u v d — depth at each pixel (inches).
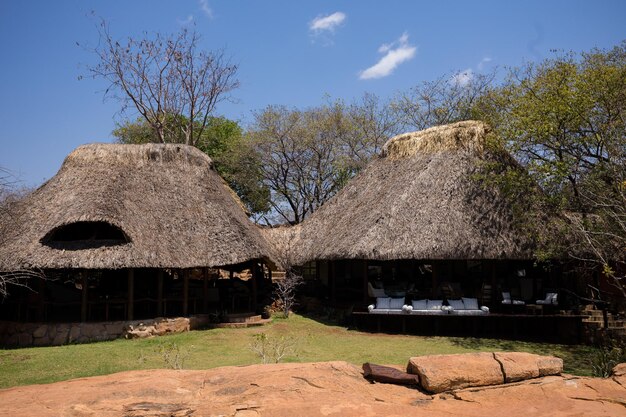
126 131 1347.2
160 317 605.9
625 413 203.9
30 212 623.5
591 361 443.5
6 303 597.9
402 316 603.2
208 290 698.8
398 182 724.0
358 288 757.9
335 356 466.6
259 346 503.2
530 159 568.7
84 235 647.1
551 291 621.6
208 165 789.9
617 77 516.1
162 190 690.8
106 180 656.4
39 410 185.0
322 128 1252.5
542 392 221.1
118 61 1118.4
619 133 510.0
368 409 196.4
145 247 580.1
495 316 573.6
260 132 1228.5
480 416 198.8
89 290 666.8
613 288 617.9
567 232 555.2
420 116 1259.8
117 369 417.4
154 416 185.5
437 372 222.4
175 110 1187.9
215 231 661.9
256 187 1266.0
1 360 458.0
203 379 218.5
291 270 842.8
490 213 614.5
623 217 496.7
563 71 538.9
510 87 610.9
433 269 629.6
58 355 477.7
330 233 776.9
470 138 713.0
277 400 197.6
